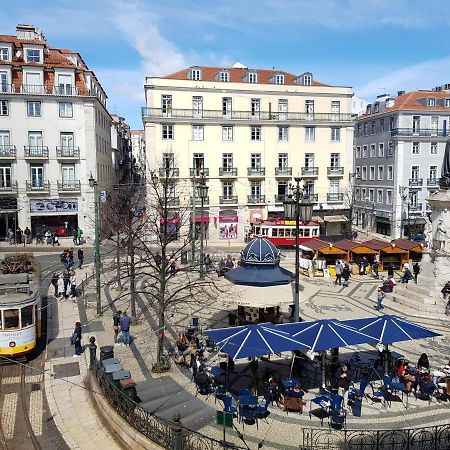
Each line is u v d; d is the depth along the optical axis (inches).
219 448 425.1
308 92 1941.4
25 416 530.6
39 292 761.6
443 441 442.3
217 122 1841.8
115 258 1244.5
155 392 561.3
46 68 1673.2
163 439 424.8
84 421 521.0
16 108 1642.5
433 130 2023.9
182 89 1811.0
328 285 1143.6
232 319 772.0
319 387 572.1
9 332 662.5
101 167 1932.8
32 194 1683.1
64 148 1700.3
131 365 644.1
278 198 1934.1
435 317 864.3
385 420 497.0
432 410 520.1
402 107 1991.9
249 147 1894.7
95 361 579.5
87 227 1750.7
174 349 698.2
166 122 1796.3
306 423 490.3
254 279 693.9
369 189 2265.0
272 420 496.7
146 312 911.0
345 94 1983.3
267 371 565.3
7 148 1641.2
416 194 2032.5
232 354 489.1
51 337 782.5
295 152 1945.1
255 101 1898.4
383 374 593.6
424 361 584.1
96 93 1909.4
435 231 941.8
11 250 1571.1
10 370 657.6
